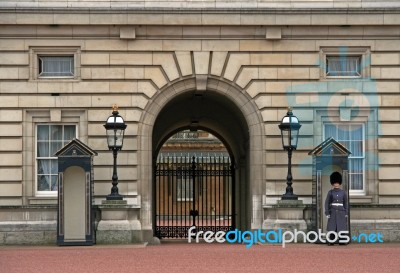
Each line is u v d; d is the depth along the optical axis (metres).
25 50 33.75
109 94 33.84
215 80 34.06
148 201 33.78
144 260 26.14
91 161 31.80
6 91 33.69
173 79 33.91
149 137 33.91
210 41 34.00
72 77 34.03
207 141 71.00
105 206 32.22
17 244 32.91
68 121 33.94
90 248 30.58
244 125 37.88
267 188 33.81
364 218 33.69
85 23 33.59
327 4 33.84
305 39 34.16
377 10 33.88
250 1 33.81
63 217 31.61
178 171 43.16
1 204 33.47
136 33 33.84
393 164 34.16
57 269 23.84
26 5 33.47
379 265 24.69
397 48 34.25
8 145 33.66
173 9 33.59
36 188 33.97
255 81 34.06
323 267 24.25
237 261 25.80
